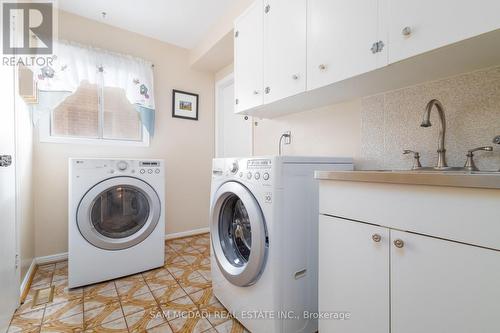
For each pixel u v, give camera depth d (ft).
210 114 9.74
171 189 8.77
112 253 5.57
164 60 8.58
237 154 8.65
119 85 7.41
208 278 5.70
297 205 3.51
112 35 7.56
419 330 2.15
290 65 4.38
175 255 7.16
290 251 3.42
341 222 2.81
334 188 2.90
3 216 3.85
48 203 6.59
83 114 7.11
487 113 3.12
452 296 1.96
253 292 3.63
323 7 3.78
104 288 5.22
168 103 8.67
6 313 3.89
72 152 6.93
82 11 6.84
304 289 3.58
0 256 3.70
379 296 2.44
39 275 5.81
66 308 4.48
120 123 7.70
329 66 3.70
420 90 3.76
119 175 5.74
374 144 4.36
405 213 2.24
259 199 3.50
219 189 4.33
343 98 4.66
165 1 6.45
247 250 4.15
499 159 2.99
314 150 5.56
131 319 4.17
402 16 2.85
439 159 3.36
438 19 2.56
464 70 3.23
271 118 6.87
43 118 6.52
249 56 5.40
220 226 4.55
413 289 2.19
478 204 1.83
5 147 4.00
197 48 8.58
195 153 9.32
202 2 6.51
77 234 5.21
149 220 6.11
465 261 1.89
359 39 3.29
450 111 3.43
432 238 2.07
